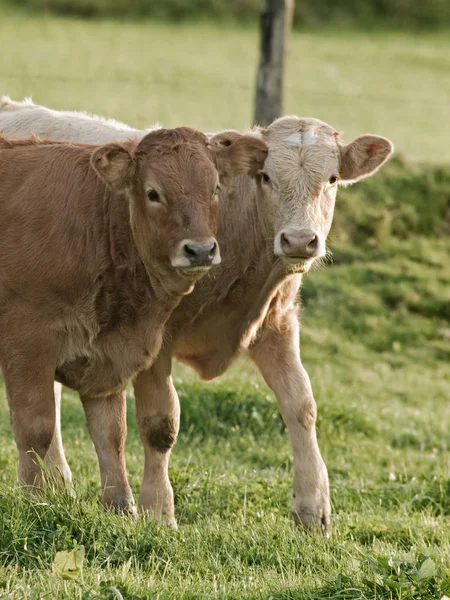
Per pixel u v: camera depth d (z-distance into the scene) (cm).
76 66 4325
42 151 1068
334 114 3962
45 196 1027
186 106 3775
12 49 4509
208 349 1176
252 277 1138
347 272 2555
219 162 1012
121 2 5747
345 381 2092
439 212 2819
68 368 1046
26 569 841
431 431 1767
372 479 1423
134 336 1038
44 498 950
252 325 1141
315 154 1103
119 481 1094
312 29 5994
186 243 922
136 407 1132
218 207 1027
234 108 3828
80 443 1448
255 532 989
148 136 980
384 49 5625
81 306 1012
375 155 1148
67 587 778
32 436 1006
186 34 5462
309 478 1137
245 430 1577
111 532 911
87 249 1011
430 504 1274
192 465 1340
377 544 1012
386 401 1995
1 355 1022
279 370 1165
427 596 803
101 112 3475
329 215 1125
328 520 1134
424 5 6356
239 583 835
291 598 800
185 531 969
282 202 1088
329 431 1645
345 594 800
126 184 977
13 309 1005
